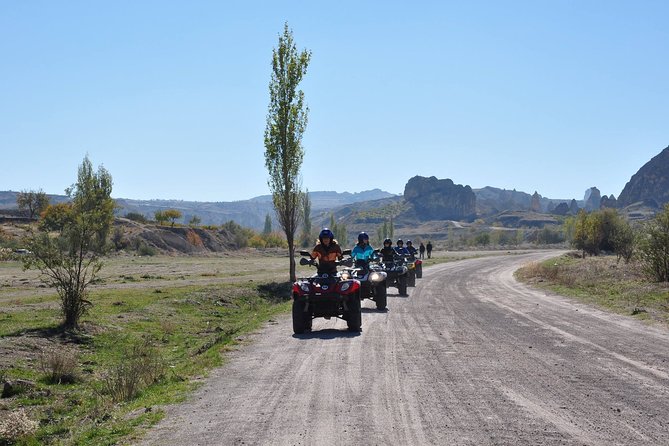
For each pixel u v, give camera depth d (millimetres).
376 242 137125
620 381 9188
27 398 10391
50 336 14953
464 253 101875
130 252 73562
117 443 6723
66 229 16500
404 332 14422
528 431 6688
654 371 9922
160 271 43469
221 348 12789
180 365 11617
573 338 13469
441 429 6770
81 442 7047
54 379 11602
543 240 173250
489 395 8320
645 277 30078
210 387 9203
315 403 7961
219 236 100188
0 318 17344
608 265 44844
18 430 8188
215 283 31250
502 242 178125
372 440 6398
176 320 19516
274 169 33125
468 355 11359
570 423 6992
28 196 86500
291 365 10633
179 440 6664
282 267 50906
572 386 8859
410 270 30016
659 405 7797
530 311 19156
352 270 18906
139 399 9094
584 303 21781
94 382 11680
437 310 19422
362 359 10969
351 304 14656
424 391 8547
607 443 6293
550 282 32031
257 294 27844
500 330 14766
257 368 10508
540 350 11906
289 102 33344
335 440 6422
